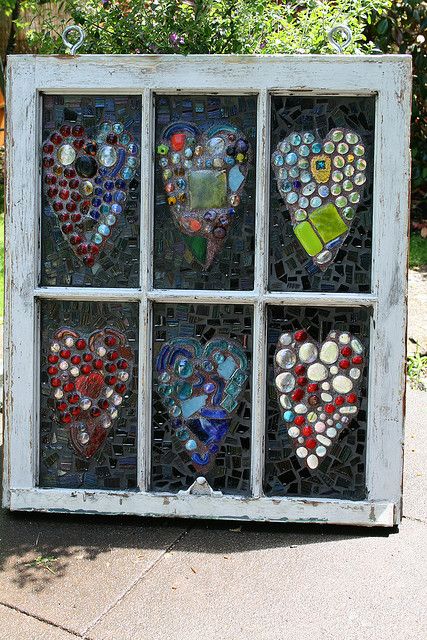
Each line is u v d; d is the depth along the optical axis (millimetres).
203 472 2291
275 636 1779
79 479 2326
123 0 2535
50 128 2277
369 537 2209
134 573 2033
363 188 2217
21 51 6027
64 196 2283
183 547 2156
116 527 2268
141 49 2469
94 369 2309
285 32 2535
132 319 2287
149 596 1937
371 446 2221
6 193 2252
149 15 2451
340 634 1785
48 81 2232
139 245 2268
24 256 2258
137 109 2256
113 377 2303
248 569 2051
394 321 2191
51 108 2273
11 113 2236
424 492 2465
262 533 2230
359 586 1972
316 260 2232
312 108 2213
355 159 2211
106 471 2316
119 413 2309
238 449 2275
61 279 2295
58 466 2330
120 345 2295
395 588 1965
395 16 5547
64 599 1928
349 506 2219
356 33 2645
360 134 2209
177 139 2244
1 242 4793
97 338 2301
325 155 2217
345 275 2230
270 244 2236
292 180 2225
